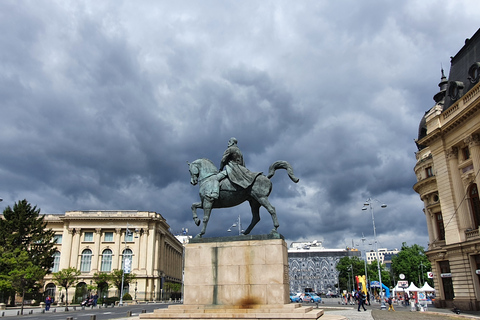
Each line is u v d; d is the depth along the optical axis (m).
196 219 14.88
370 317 24.61
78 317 29.52
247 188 14.16
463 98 32.91
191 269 13.71
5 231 62.41
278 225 13.66
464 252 32.38
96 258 75.56
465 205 33.28
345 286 117.75
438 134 36.03
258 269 13.05
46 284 76.12
